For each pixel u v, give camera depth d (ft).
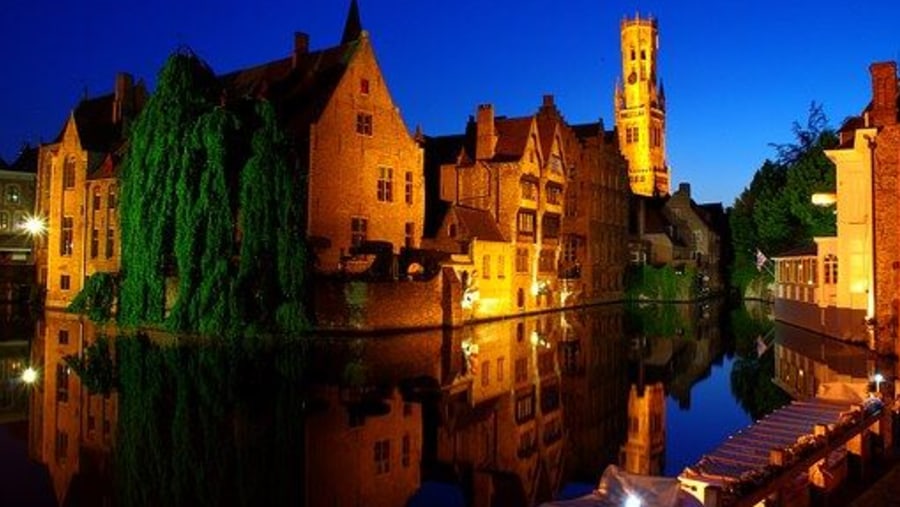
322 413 73.67
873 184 117.29
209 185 131.23
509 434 68.23
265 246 132.05
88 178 195.83
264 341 126.00
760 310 235.81
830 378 93.50
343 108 164.14
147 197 136.77
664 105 521.24
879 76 119.03
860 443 50.24
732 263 318.86
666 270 283.38
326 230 159.74
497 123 214.48
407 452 61.67
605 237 270.46
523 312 206.18
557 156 228.02
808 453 43.55
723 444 53.88
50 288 202.59
